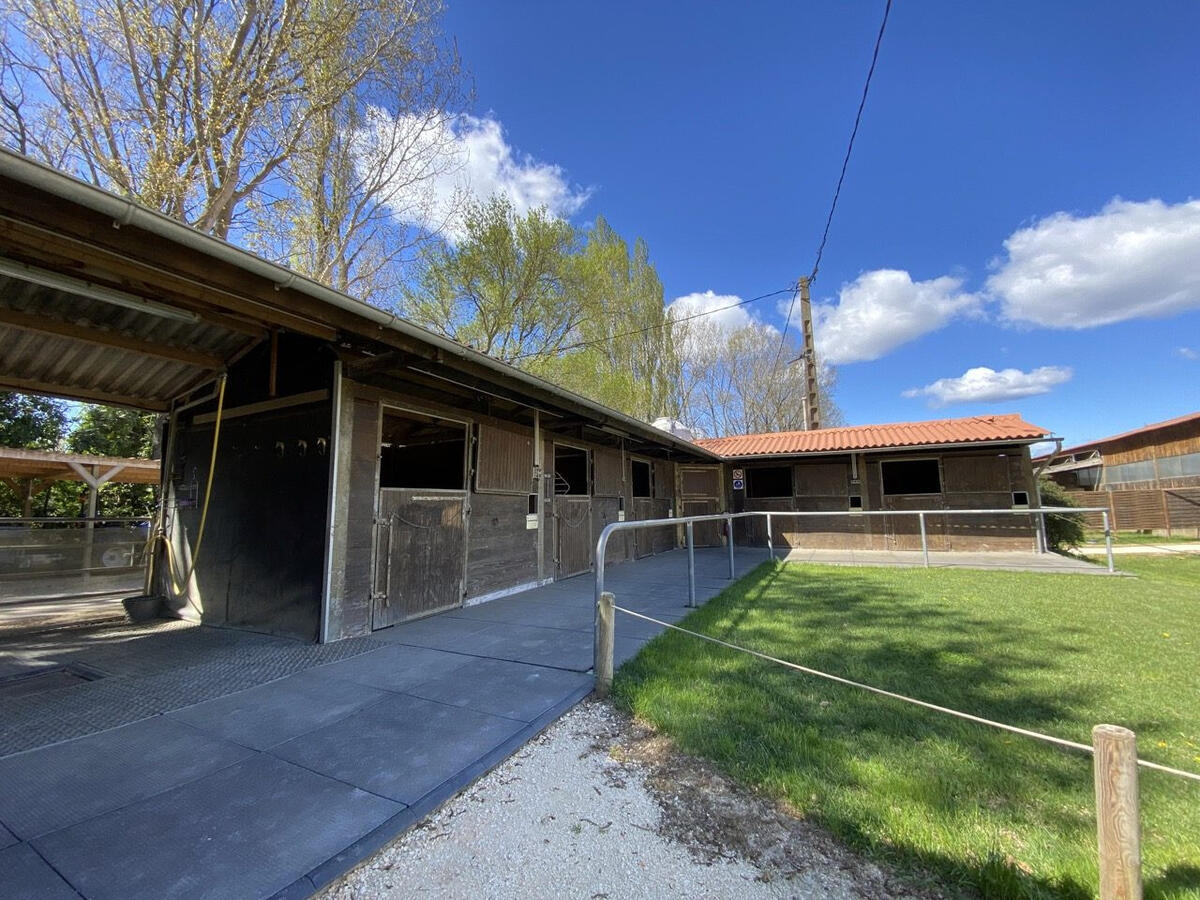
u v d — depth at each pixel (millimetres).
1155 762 2355
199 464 5711
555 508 7824
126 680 3520
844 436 13359
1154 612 5383
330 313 3570
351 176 10281
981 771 2236
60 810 1991
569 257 14438
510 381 5391
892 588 6918
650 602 6109
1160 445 20438
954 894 1566
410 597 5160
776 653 3994
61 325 4250
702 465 13883
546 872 1696
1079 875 1583
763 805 2066
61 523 7930
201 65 7598
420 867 1722
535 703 3068
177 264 2717
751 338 26766
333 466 4469
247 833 1844
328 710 2986
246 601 4969
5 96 6730
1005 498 11430
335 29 7918
